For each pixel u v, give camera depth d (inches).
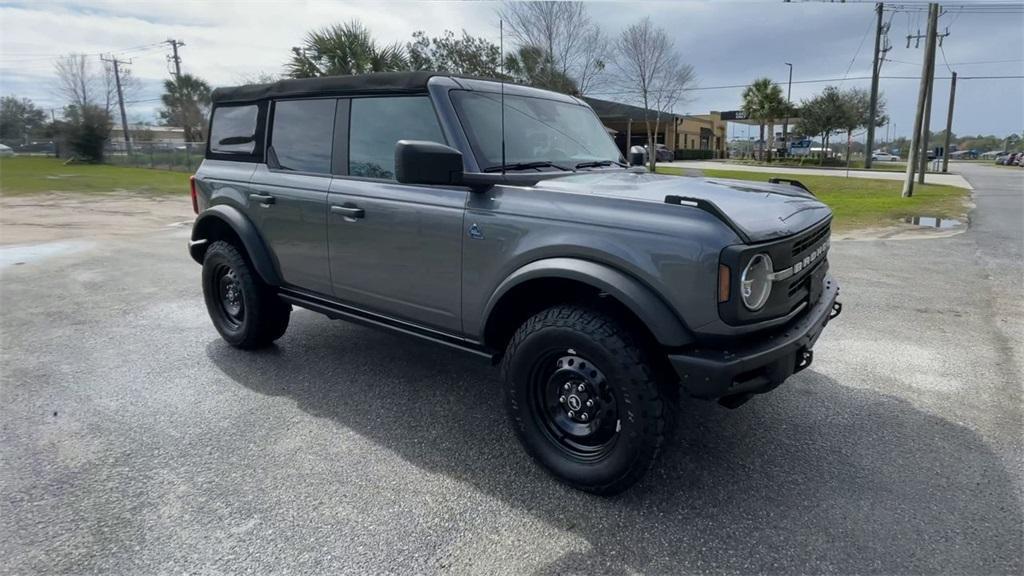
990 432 135.1
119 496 112.0
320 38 507.2
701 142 2443.4
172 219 539.5
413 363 179.5
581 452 113.3
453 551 97.2
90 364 178.7
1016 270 302.7
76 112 1539.1
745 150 2406.5
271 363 179.3
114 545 98.4
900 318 220.8
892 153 3636.8
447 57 811.4
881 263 322.3
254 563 94.3
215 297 193.3
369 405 151.0
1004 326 210.7
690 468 120.9
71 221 518.3
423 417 144.6
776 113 1929.1
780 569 92.7
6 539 99.8
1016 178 1200.8
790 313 112.0
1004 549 96.5
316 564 94.0
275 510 107.8
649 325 98.2
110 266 323.9
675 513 106.6
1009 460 123.3
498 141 131.5
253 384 163.9
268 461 124.4
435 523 104.3
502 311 121.0
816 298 126.9
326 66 510.3
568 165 142.6
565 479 113.4
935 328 208.8
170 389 160.6
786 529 102.0
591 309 109.3
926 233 437.4
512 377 116.7
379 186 139.1
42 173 1117.7
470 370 174.4
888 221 510.0
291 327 213.8
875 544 98.0
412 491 113.8
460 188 124.5
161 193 790.5
